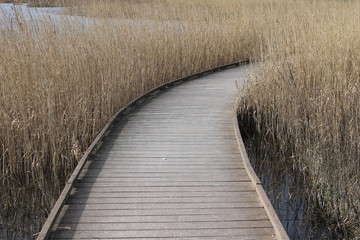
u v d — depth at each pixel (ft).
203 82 25.58
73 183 11.18
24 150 14.42
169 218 9.67
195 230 9.17
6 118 14.49
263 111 18.75
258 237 8.91
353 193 12.74
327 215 12.66
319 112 15.65
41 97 15.38
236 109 18.52
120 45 22.66
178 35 27.50
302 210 12.99
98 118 17.29
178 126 16.99
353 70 17.28
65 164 14.74
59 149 14.82
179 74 26.71
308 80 17.67
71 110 16.01
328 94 16.03
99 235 8.95
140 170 12.50
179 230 9.16
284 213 12.82
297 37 21.86
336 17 25.22
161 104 20.47
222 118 18.15
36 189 13.93
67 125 15.72
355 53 18.45
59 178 14.80
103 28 23.18
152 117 18.28
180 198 10.68
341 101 15.76
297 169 15.64
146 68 23.81
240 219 9.65
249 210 10.09
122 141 15.14
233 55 32.04
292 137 16.88
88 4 25.49
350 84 16.19
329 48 18.65
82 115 16.39
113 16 25.94
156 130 16.46
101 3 26.61
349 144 14.35
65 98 16.34
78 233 9.01
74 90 16.94
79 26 21.30
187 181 11.73
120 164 12.96
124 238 8.84
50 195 13.61
